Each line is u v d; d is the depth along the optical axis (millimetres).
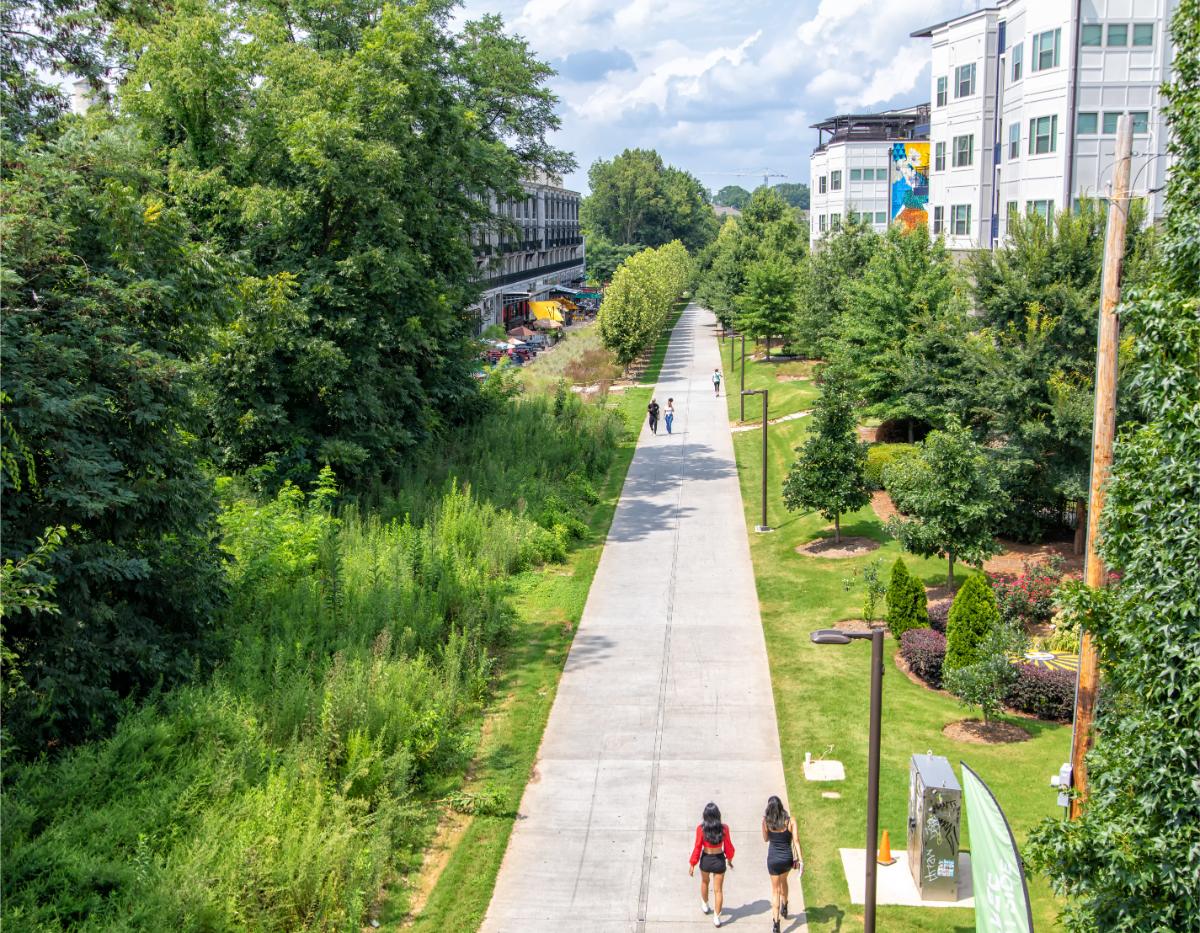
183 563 17266
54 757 14312
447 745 17141
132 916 10922
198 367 20406
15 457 12883
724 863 12883
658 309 73562
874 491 32562
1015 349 24406
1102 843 8875
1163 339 9523
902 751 17062
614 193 156750
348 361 28156
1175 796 8734
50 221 15055
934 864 13203
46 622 14430
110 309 15742
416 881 14078
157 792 13078
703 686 20125
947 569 25484
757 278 66562
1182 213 9773
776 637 22594
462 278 39000
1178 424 9102
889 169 68688
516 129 45031
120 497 14570
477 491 31562
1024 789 15477
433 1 39688
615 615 24359
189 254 17375
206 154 28484
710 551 29438
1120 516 9727
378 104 30125
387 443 30344
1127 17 33125
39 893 11234
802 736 17844
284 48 29750
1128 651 9547
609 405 54062
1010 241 26984
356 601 20531
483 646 21641
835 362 38469
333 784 14805
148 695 15570
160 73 27156
